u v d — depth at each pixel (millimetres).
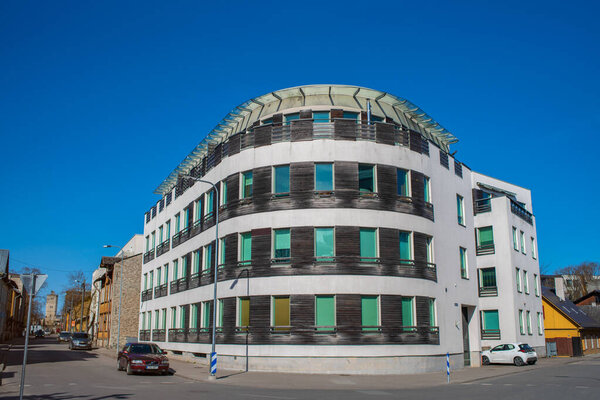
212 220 34188
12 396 17484
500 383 22453
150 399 16672
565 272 96250
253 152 30797
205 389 20078
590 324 55375
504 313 39719
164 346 42062
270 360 27594
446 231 33219
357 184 29094
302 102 32625
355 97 33125
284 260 28562
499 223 41062
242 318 29422
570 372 28312
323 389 20531
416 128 36094
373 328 27562
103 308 68812
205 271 34438
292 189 29172
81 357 42406
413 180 30781
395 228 29219
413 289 29016
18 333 114625
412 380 24203
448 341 30953
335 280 27734
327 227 28609
